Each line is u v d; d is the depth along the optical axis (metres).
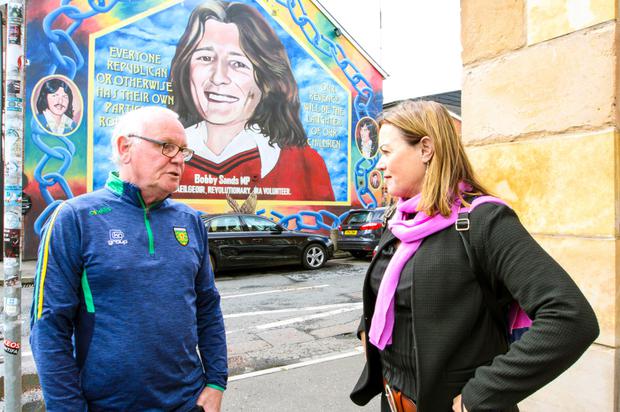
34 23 10.77
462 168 1.42
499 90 2.41
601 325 2.00
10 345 2.57
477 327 1.31
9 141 2.63
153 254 1.66
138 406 1.56
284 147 14.38
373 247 12.09
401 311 1.43
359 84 15.94
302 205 14.71
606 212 1.97
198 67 12.95
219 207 13.22
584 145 2.04
